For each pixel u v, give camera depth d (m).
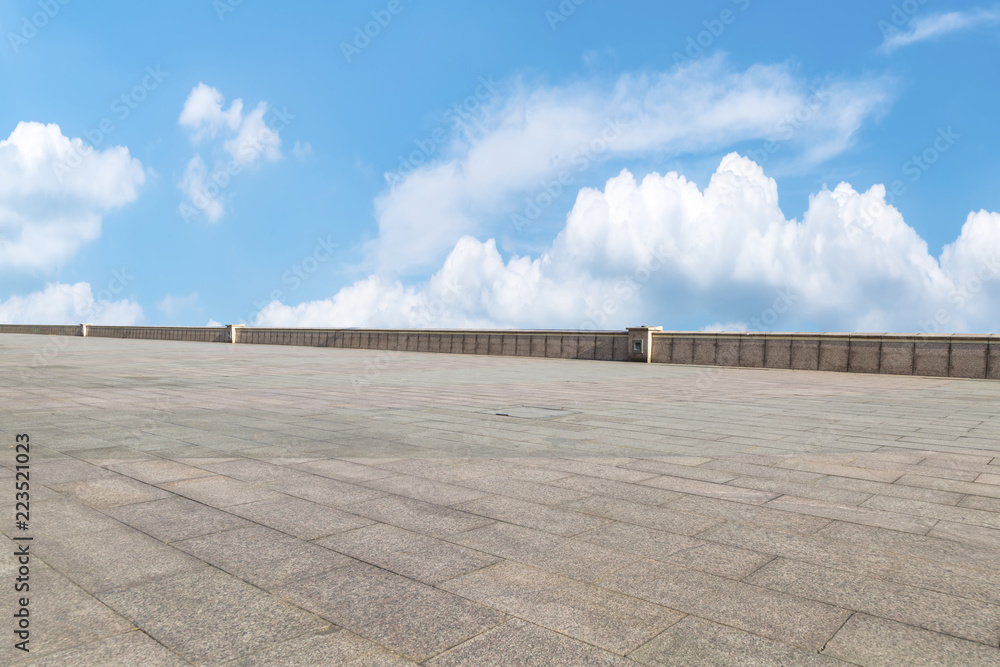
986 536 4.19
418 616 2.98
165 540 3.98
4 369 17.05
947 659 2.66
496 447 7.04
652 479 5.64
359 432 7.92
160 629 2.84
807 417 9.71
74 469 5.80
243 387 13.41
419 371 19.19
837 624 2.95
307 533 4.14
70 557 3.69
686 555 3.81
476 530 4.23
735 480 5.63
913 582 3.45
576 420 9.15
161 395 11.58
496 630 2.85
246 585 3.32
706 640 2.78
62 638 2.75
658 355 25.72
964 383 16.62
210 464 6.06
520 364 23.52
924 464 6.32
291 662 2.57
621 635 2.82
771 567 3.64
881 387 15.27
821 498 5.07
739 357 23.44
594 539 4.07
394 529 4.23
